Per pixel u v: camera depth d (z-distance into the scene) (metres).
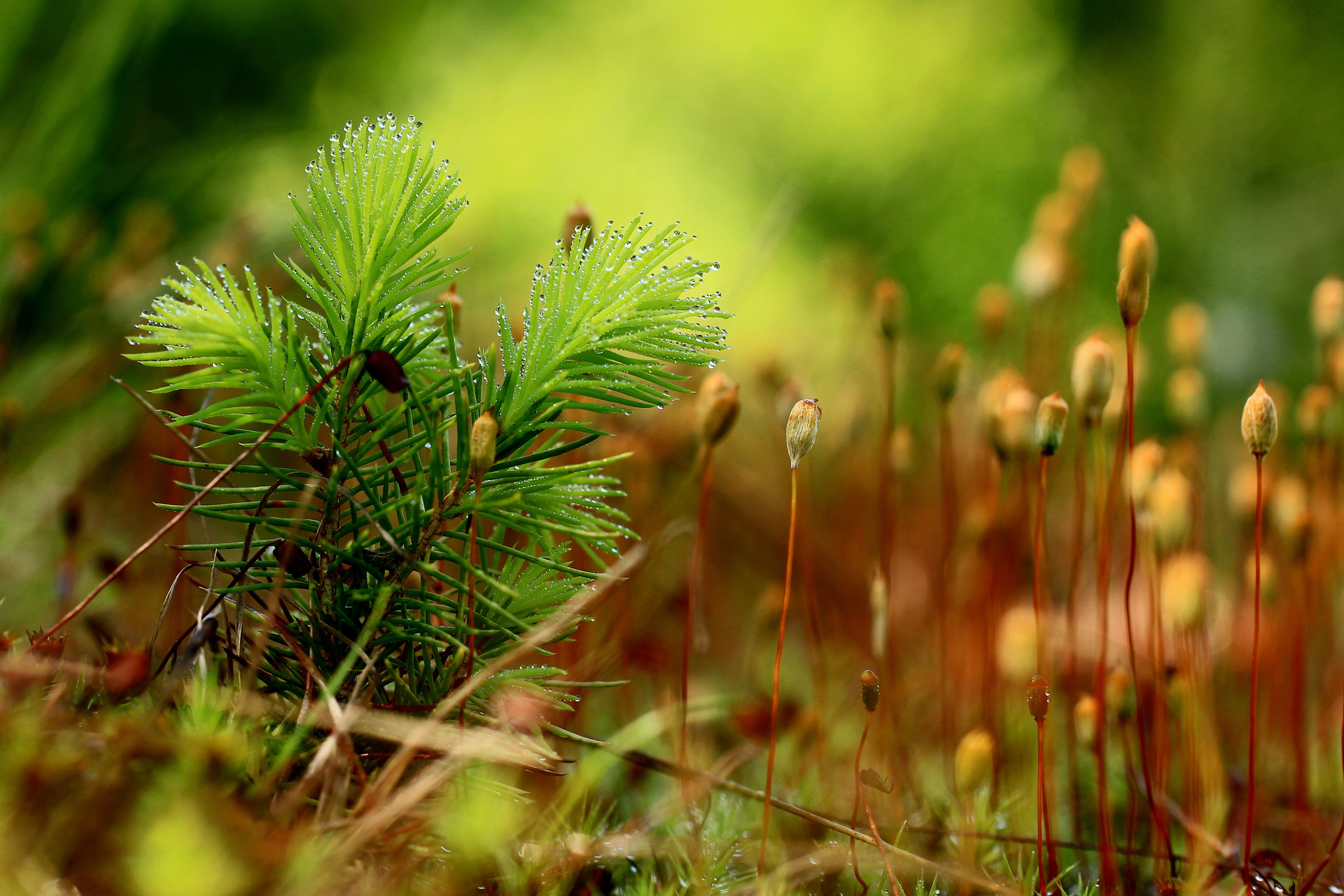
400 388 0.63
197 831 0.61
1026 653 0.68
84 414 0.74
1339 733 0.72
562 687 0.67
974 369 1.02
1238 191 1.69
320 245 0.63
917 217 1.60
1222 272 1.58
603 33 1.58
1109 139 1.71
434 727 0.63
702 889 0.65
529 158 1.30
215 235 0.78
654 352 0.63
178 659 0.63
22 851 0.61
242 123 1.12
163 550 0.71
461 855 0.63
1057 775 0.71
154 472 0.74
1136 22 1.80
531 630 0.63
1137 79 1.77
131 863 0.61
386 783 0.63
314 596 0.64
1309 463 0.72
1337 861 0.68
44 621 0.69
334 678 0.63
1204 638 0.68
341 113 1.27
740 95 1.68
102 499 0.74
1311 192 1.62
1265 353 1.44
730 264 1.48
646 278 0.63
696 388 0.80
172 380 0.62
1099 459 0.69
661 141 1.58
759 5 1.73
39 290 0.75
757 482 0.90
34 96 0.79
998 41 1.74
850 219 1.61
